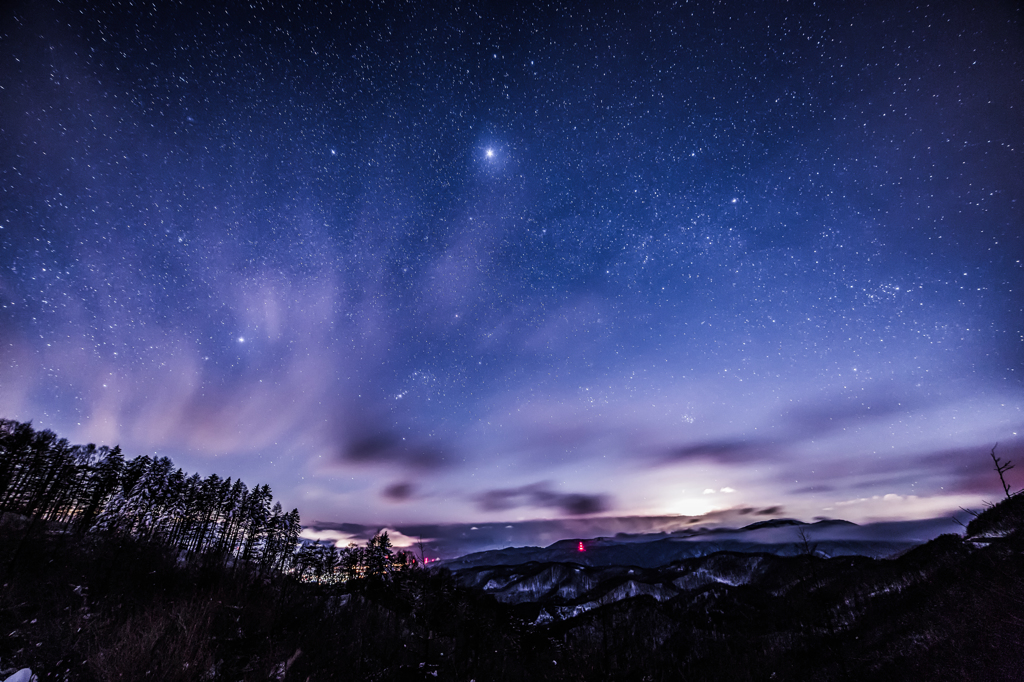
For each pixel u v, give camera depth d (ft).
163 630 57.62
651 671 181.06
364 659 100.53
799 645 144.25
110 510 171.83
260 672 71.46
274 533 222.07
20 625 62.59
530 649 193.57
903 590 140.36
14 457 158.10
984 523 130.00
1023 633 73.56
